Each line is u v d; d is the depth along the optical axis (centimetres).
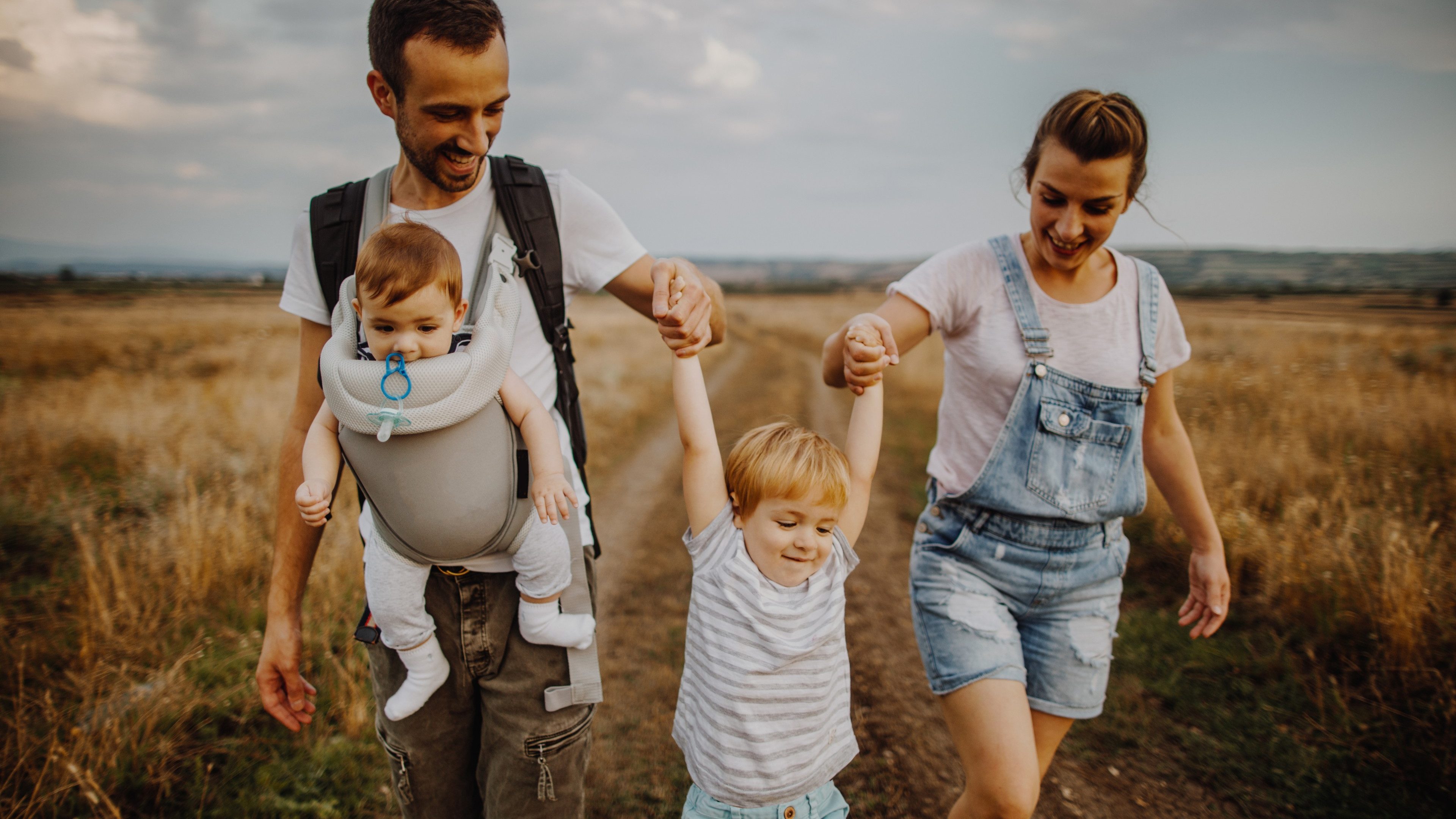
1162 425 223
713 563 177
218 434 772
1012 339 208
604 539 595
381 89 158
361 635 163
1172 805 297
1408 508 516
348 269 170
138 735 294
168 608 393
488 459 148
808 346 2948
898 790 304
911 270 220
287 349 1766
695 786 177
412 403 139
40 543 489
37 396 929
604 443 916
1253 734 336
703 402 182
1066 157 182
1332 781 303
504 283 165
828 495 167
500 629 165
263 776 291
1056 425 203
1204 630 231
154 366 1445
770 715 168
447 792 179
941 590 207
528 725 168
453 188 162
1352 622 389
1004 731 184
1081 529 206
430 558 152
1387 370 1162
